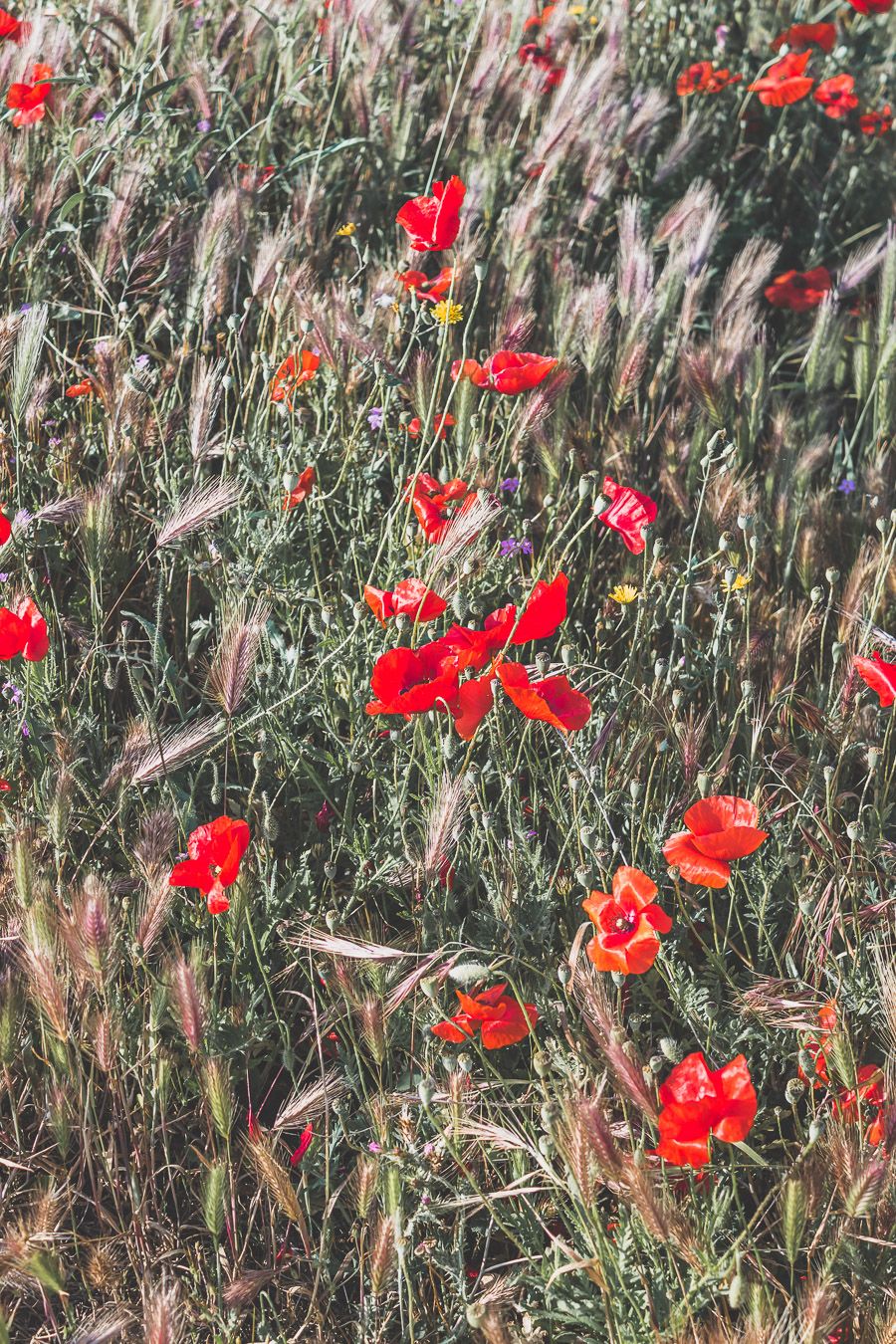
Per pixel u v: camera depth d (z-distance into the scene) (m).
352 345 3.31
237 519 3.02
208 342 3.92
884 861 2.57
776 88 5.16
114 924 2.19
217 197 3.74
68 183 3.97
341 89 4.87
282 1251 2.27
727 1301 2.02
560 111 4.52
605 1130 1.77
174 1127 2.46
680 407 4.03
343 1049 2.46
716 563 3.20
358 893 2.59
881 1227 1.91
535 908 2.40
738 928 2.70
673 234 4.43
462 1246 2.06
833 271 5.41
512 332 3.21
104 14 4.43
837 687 2.98
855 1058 2.18
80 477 3.38
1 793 2.53
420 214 3.43
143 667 2.81
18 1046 2.15
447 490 2.93
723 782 2.86
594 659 3.09
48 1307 2.03
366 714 2.78
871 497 3.60
